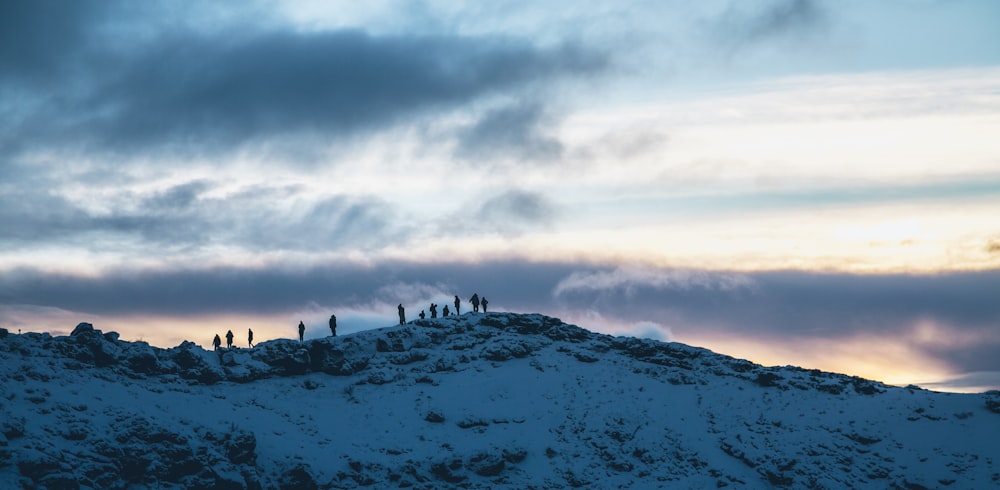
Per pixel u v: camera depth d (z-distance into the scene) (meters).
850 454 94.81
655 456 94.44
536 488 89.75
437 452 93.50
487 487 89.44
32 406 84.25
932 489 90.31
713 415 100.62
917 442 96.06
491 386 104.56
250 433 87.31
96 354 97.44
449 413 99.94
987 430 96.88
